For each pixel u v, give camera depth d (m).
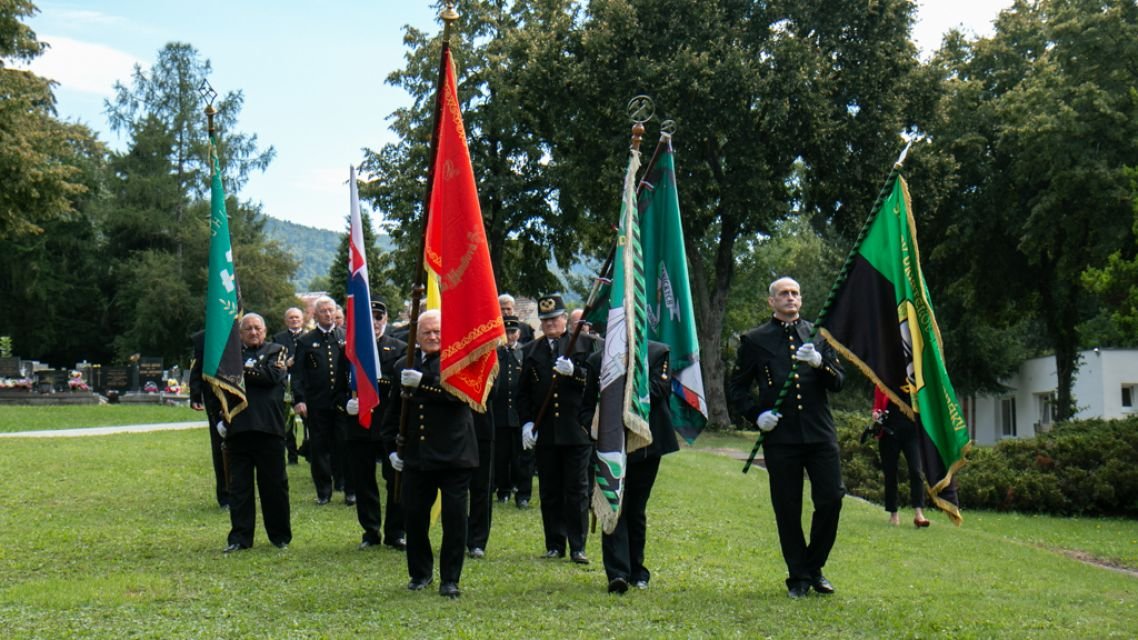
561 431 10.30
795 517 8.70
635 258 8.93
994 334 52.09
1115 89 38.94
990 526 18.48
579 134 37.31
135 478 15.13
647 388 8.68
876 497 20.27
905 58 35.94
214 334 10.36
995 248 46.22
